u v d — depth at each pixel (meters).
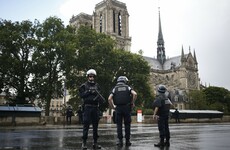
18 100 52.75
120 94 10.62
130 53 76.06
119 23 134.75
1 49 52.88
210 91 133.88
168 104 10.99
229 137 14.89
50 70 54.50
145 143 11.66
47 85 53.84
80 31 66.12
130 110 10.72
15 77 53.41
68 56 54.16
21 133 19.61
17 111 35.69
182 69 157.88
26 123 36.38
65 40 56.06
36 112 37.16
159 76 151.00
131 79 73.19
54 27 57.41
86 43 65.38
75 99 64.94
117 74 72.56
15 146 10.69
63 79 58.28
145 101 76.56
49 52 53.19
